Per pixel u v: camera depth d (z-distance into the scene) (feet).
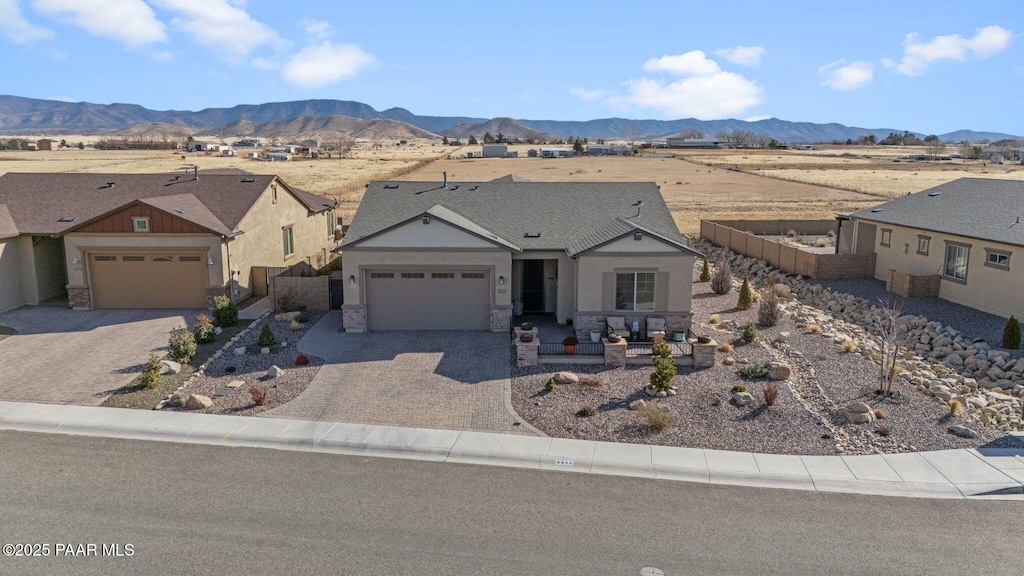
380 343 77.66
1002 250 88.02
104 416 55.52
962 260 96.12
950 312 92.43
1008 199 99.60
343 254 81.00
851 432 53.67
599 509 40.50
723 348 75.36
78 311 92.07
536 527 38.04
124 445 49.88
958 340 81.15
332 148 609.42
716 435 52.90
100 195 106.42
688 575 33.30
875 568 34.30
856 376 67.31
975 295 93.25
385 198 96.78
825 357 73.72
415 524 38.11
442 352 74.43
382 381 65.10
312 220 133.08
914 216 109.40
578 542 36.37
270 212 110.73
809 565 34.45
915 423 55.36
